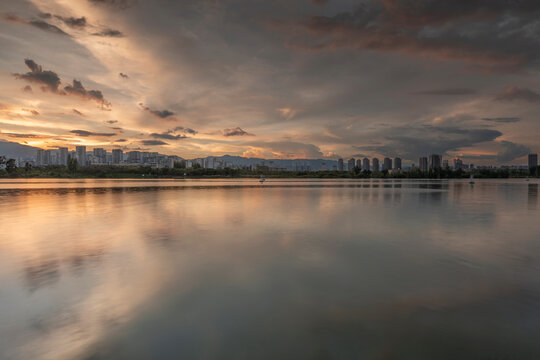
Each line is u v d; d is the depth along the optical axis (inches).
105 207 711.1
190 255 308.3
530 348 151.7
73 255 308.0
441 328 169.5
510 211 659.4
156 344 154.6
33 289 222.2
